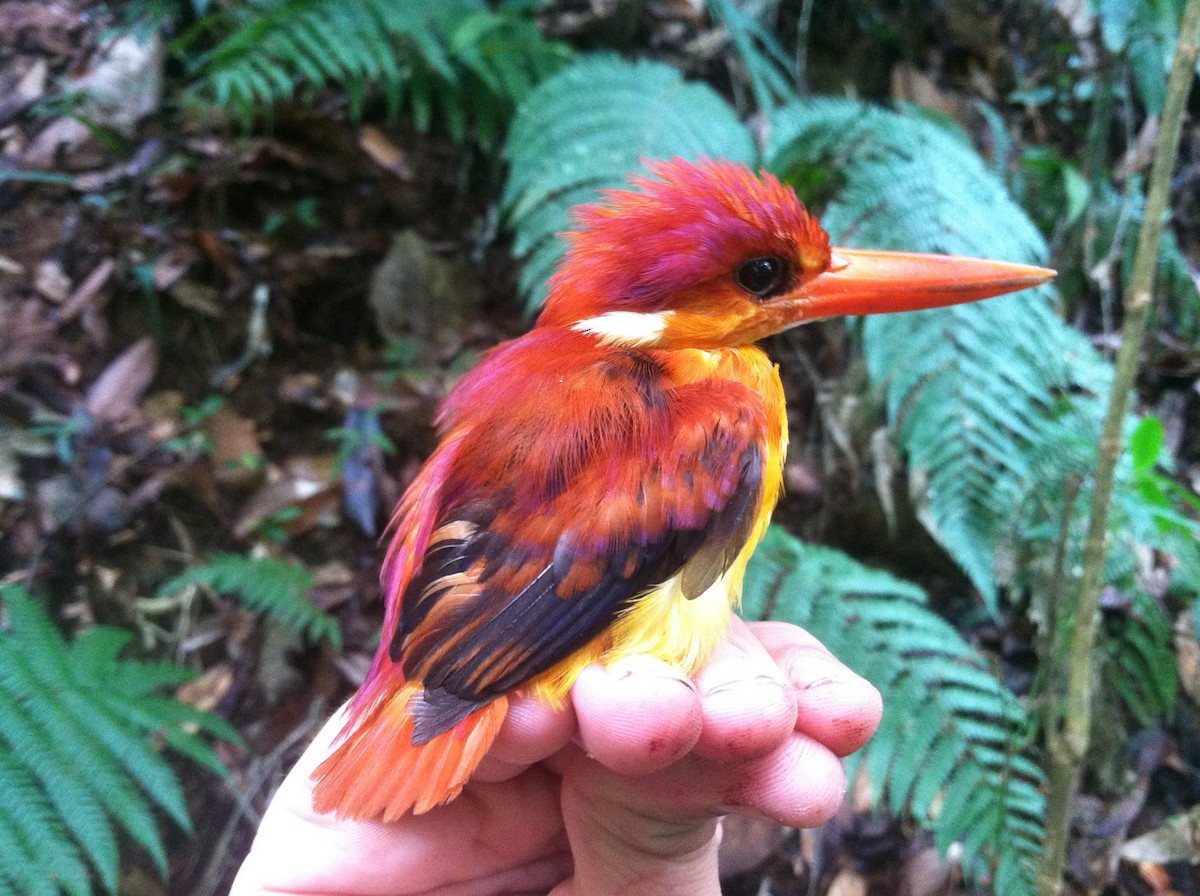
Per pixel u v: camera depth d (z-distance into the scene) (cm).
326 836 17
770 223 17
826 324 31
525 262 31
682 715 14
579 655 15
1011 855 22
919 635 23
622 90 26
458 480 16
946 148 26
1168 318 33
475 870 17
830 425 30
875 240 25
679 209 17
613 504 15
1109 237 31
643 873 15
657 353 17
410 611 15
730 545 16
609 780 15
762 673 15
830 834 26
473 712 15
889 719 22
